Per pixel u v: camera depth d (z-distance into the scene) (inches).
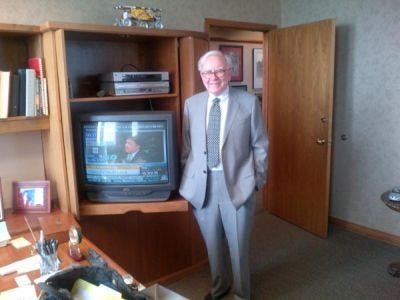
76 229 63.2
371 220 126.9
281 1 141.4
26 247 64.6
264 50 143.8
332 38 115.0
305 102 127.1
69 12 86.0
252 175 80.2
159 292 45.6
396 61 112.5
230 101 78.7
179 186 84.7
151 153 80.1
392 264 105.3
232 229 82.4
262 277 103.7
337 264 109.6
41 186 79.9
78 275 43.1
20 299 49.1
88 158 80.4
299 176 133.8
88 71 90.9
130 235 95.2
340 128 131.0
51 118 77.2
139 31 79.1
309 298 93.4
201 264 109.0
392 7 111.3
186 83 89.4
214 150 78.9
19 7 78.7
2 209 75.6
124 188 81.3
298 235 130.2
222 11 120.3
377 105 119.3
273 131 143.3
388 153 118.6
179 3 107.6
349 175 131.0
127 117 77.9
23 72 72.9
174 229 102.5
